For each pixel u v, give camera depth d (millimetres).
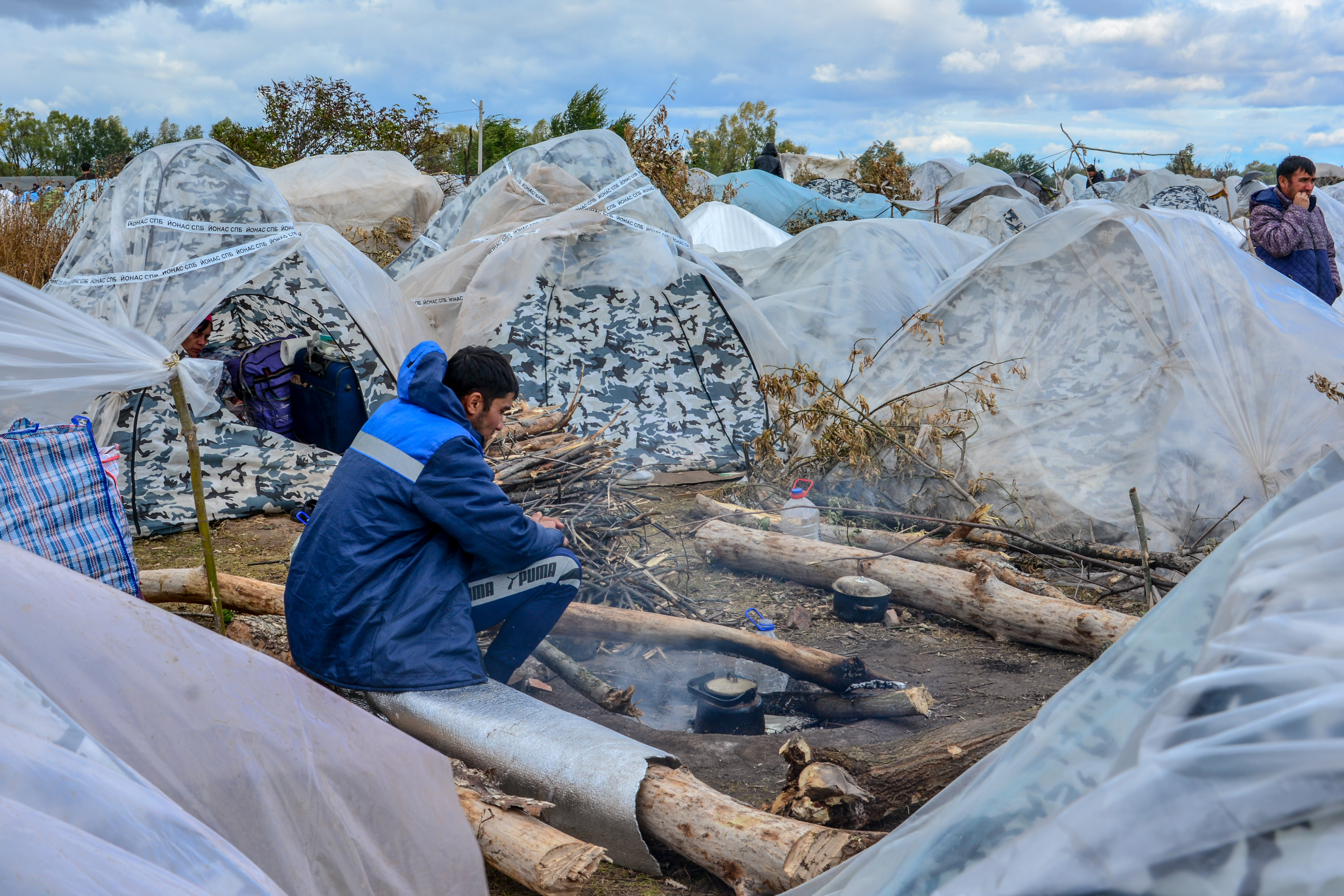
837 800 2463
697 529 5246
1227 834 910
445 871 2277
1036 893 984
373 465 2857
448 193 15266
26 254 9008
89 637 1945
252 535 5539
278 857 1984
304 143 17359
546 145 7910
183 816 1566
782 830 2279
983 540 4887
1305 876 860
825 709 3561
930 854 1278
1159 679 1258
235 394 6250
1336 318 5383
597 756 2512
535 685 3697
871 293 8172
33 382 3271
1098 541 4984
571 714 2773
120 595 2070
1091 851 968
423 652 2795
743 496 6074
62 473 3525
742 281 9203
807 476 6109
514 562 2980
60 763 1435
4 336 3223
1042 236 5957
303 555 2859
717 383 7086
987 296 6141
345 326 6359
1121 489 5043
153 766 1903
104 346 3434
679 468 6652
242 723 2064
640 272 6977
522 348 6777
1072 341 5711
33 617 1895
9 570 1925
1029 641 4129
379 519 2811
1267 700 969
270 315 6867
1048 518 5145
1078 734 1282
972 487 5410
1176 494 4922
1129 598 4566
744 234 13086
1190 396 5121
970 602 4270
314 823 2084
